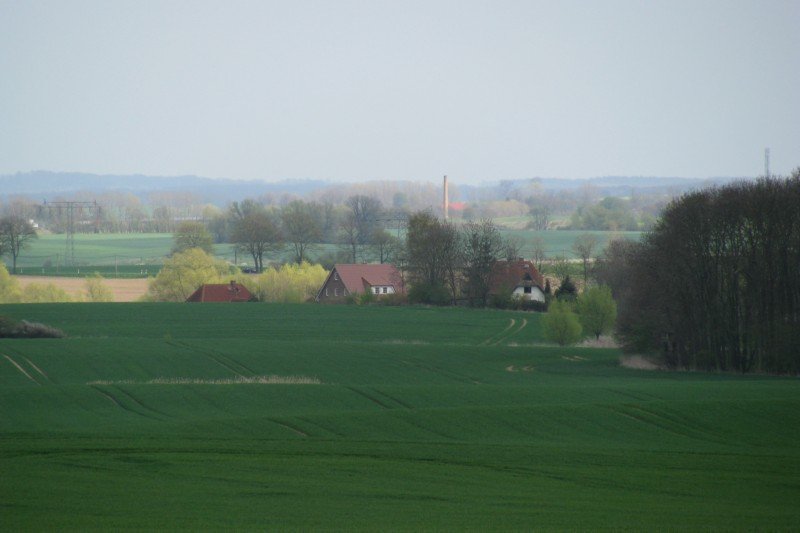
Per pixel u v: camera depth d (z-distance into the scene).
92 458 148.38
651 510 121.00
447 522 113.38
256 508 119.12
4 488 127.69
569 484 136.62
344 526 110.88
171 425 184.88
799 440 183.25
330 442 167.00
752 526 112.75
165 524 110.62
